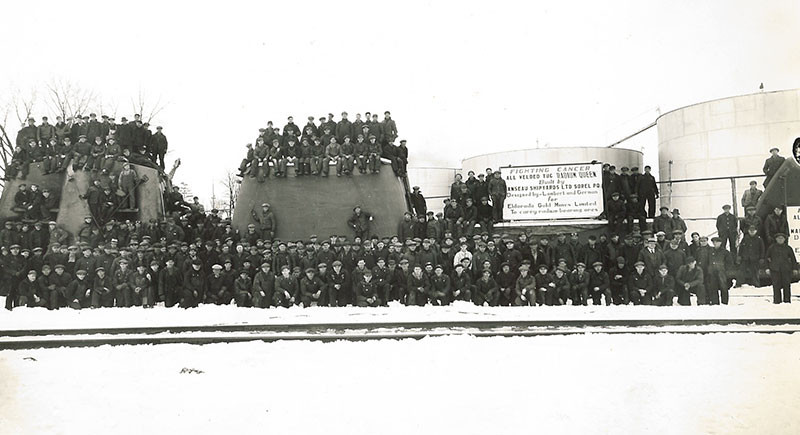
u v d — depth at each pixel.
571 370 8.50
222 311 14.91
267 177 20.98
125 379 8.44
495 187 20.64
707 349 9.52
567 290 15.82
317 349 10.03
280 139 21.06
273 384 8.11
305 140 20.98
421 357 9.41
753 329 10.93
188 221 20.27
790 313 12.98
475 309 14.84
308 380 8.25
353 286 16.27
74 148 20.84
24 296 16.36
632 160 27.20
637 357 9.13
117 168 20.86
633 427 6.46
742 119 22.72
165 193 23.59
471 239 19.05
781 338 10.20
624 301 16.02
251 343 10.50
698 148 23.75
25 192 20.48
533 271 16.92
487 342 10.33
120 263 16.61
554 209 20.66
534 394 7.52
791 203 16.84
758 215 17.14
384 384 8.02
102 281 16.55
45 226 19.86
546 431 6.38
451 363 8.99
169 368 9.01
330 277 16.34
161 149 23.45
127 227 19.23
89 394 7.80
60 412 7.17
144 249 17.06
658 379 8.00
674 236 15.95
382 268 16.34
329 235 20.45
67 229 20.12
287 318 13.31
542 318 12.52
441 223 19.11
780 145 22.12
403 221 19.47
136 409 7.23
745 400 7.18
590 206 20.52
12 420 6.93
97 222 20.00
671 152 24.97
